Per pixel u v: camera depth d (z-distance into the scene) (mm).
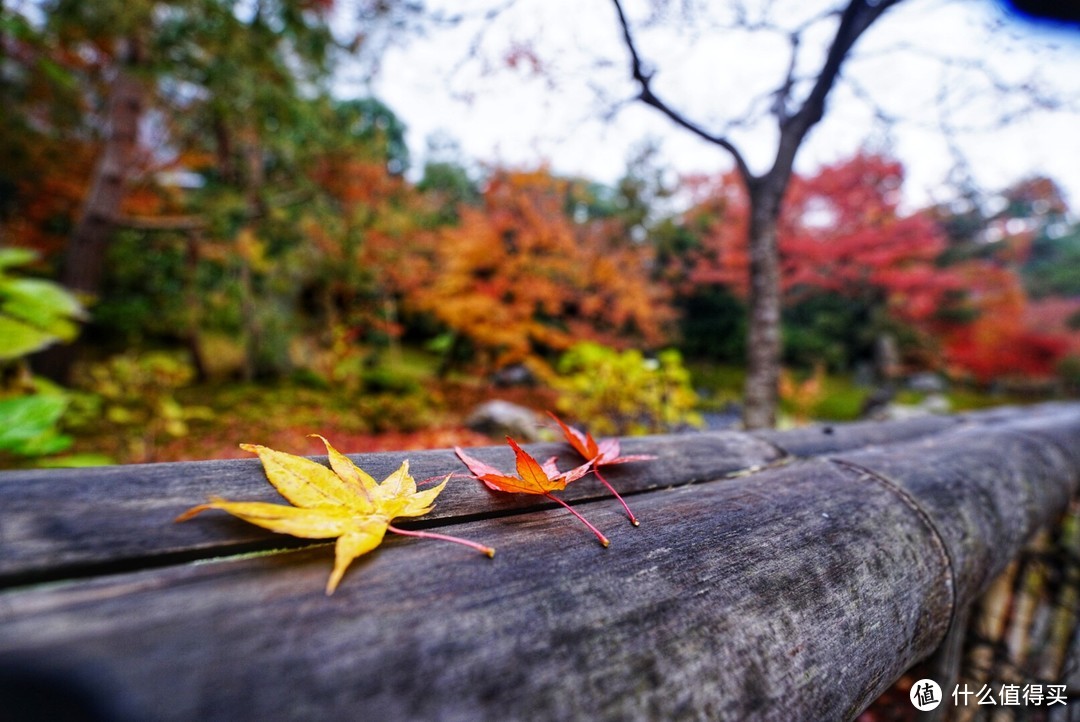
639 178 7617
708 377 9617
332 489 386
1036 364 8102
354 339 6047
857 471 778
